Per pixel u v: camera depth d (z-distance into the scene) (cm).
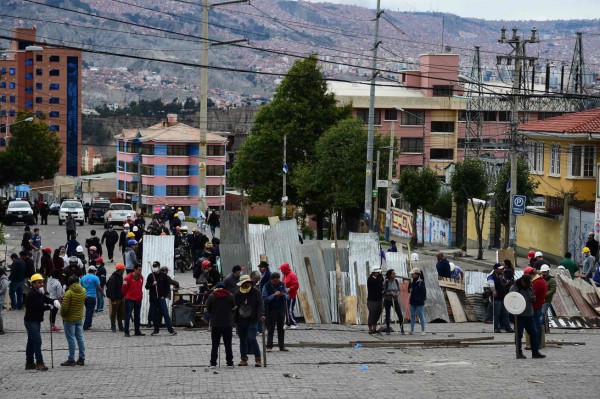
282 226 3516
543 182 7125
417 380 2056
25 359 2508
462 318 3450
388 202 8238
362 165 8294
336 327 3216
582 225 6016
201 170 5897
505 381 2041
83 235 6800
